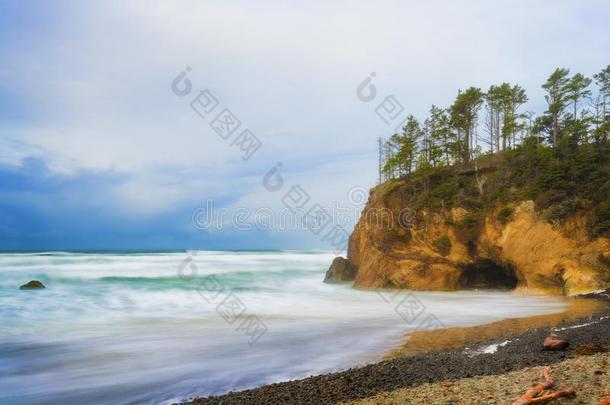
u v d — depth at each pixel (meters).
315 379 13.95
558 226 35.69
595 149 41.78
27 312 27.36
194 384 14.41
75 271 47.72
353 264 52.44
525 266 37.28
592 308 28.33
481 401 9.52
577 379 10.05
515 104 56.00
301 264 69.94
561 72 52.34
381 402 10.55
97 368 16.09
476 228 40.94
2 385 14.23
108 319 25.62
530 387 10.09
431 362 15.26
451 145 52.25
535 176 39.72
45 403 12.70
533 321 24.92
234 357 17.67
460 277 42.53
